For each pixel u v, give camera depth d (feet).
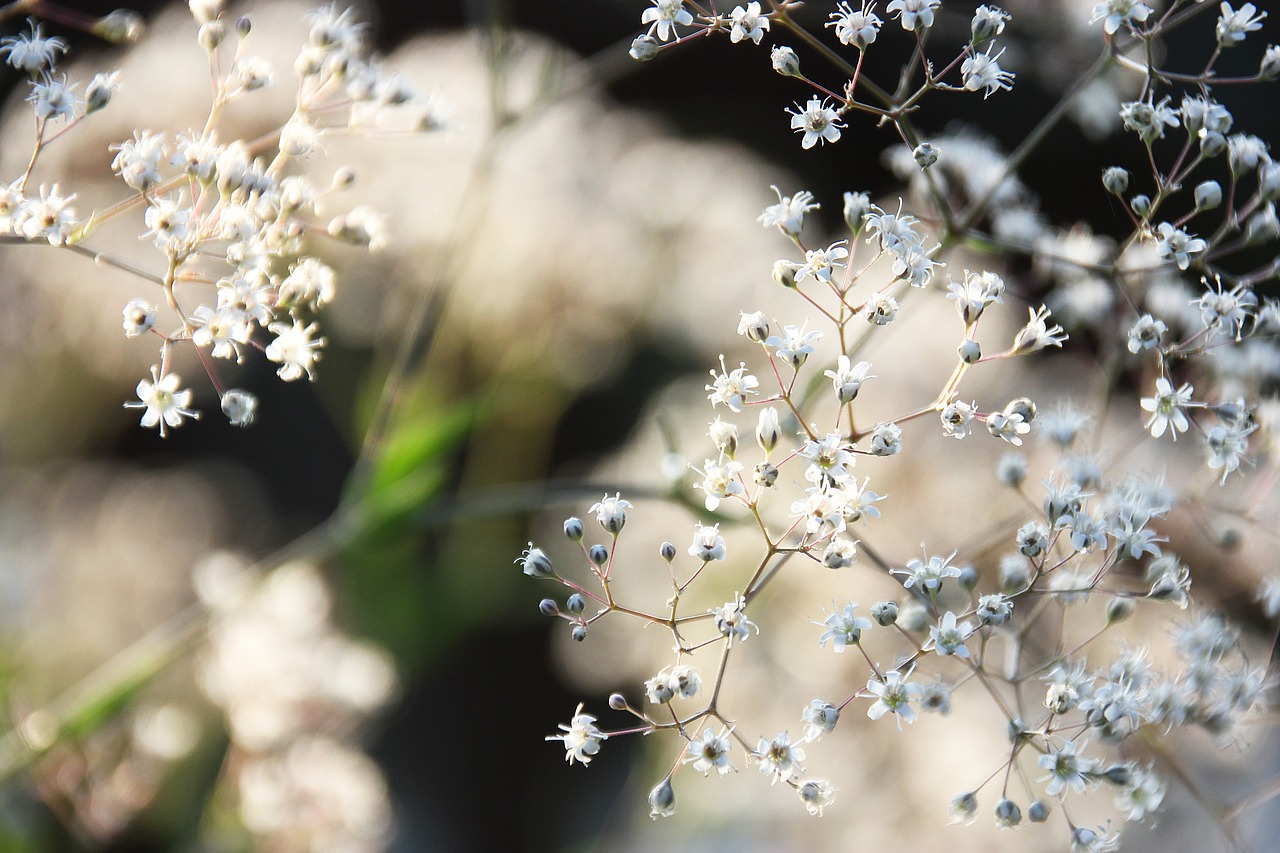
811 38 1.19
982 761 1.52
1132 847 1.55
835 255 1.15
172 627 1.41
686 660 1.72
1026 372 1.78
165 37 1.89
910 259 1.15
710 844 1.67
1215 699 1.20
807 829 1.60
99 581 1.77
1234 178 1.22
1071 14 1.47
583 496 1.39
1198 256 1.24
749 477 1.62
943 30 1.65
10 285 1.76
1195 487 1.30
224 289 1.17
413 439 1.42
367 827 1.50
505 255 1.80
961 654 1.14
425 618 1.80
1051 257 1.27
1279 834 1.54
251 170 1.18
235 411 1.16
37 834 1.45
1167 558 1.21
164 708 1.50
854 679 1.60
